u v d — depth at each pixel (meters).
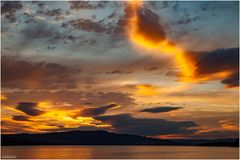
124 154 130.50
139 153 141.62
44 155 121.31
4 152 143.88
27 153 137.12
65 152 152.38
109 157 110.94
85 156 115.19
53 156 115.88
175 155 119.81
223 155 119.25
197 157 112.81
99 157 110.31
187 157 109.56
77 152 151.62
